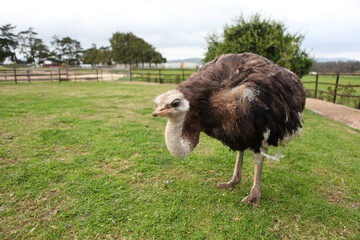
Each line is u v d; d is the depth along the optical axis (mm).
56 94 12781
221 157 5047
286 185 4082
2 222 2961
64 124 6777
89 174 4117
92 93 13609
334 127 7863
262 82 3006
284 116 3113
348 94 12344
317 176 4430
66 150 5020
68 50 87688
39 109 8500
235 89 3008
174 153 3047
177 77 22203
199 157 5012
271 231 3043
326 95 13984
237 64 3309
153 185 3895
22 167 4188
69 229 2908
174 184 3957
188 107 2896
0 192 3510
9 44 65250
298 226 3154
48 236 2783
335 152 5523
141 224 3025
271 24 11203
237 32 11586
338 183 4215
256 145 3133
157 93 13961
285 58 10445
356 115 9773
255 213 3352
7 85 17188
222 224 3109
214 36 12344
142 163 4574
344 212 3447
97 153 4898
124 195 3586
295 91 3508
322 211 3443
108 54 77688
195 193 3750
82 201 3400
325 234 3029
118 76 30203
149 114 8516
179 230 2961
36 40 74750
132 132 6324
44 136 5680
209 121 3145
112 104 10172
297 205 3553
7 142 5262
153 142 5668
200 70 3514
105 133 6117
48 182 3801
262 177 4344
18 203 3309
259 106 2887
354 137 6770
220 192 3830
